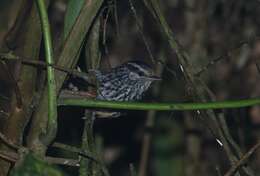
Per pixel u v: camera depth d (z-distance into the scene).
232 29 15.27
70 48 6.70
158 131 15.84
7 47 9.16
